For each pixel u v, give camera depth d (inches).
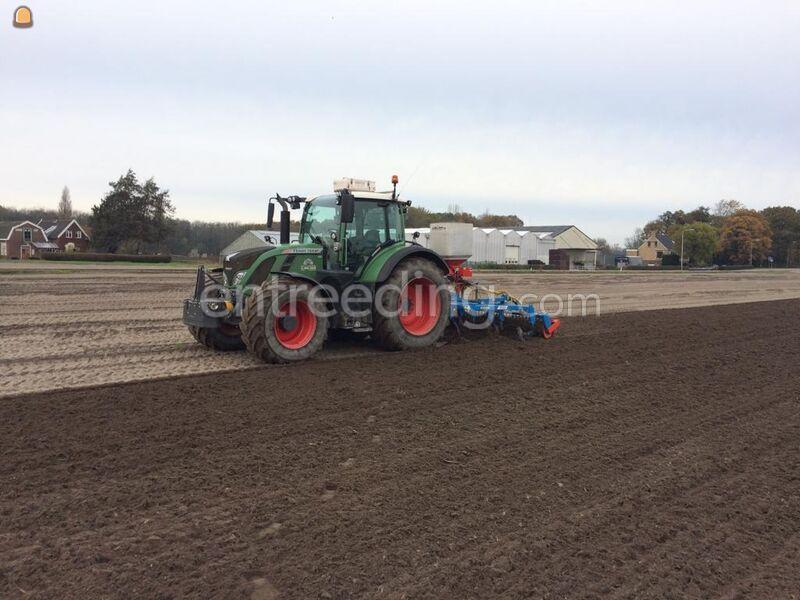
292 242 356.2
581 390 271.0
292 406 232.1
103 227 2256.4
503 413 233.1
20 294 640.4
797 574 130.7
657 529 147.3
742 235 3282.5
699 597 121.6
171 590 116.1
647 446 203.5
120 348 350.3
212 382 265.9
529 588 121.2
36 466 171.8
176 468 172.2
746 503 163.5
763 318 580.7
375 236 347.6
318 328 315.6
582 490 167.0
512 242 2142.0
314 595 116.2
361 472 173.2
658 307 681.6
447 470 177.0
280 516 145.9
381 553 131.3
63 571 121.6
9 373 283.0
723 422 233.3
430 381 276.4
